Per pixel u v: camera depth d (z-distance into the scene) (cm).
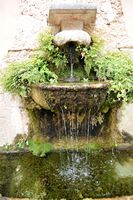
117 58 399
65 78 387
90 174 344
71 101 343
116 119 403
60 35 372
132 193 327
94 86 338
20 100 404
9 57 414
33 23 423
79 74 390
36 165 355
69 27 382
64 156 368
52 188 326
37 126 396
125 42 430
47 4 427
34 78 359
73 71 390
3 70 408
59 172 346
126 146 388
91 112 365
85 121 377
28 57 418
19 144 391
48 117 388
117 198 324
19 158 373
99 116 382
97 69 381
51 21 385
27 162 361
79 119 369
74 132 382
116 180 336
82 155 371
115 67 379
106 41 427
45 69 373
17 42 418
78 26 383
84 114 365
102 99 352
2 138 405
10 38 418
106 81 367
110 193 324
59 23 387
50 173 343
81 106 350
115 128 400
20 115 406
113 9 435
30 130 404
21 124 406
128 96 369
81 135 385
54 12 369
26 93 372
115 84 363
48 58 383
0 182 345
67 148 377
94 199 320
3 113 407
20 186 334
